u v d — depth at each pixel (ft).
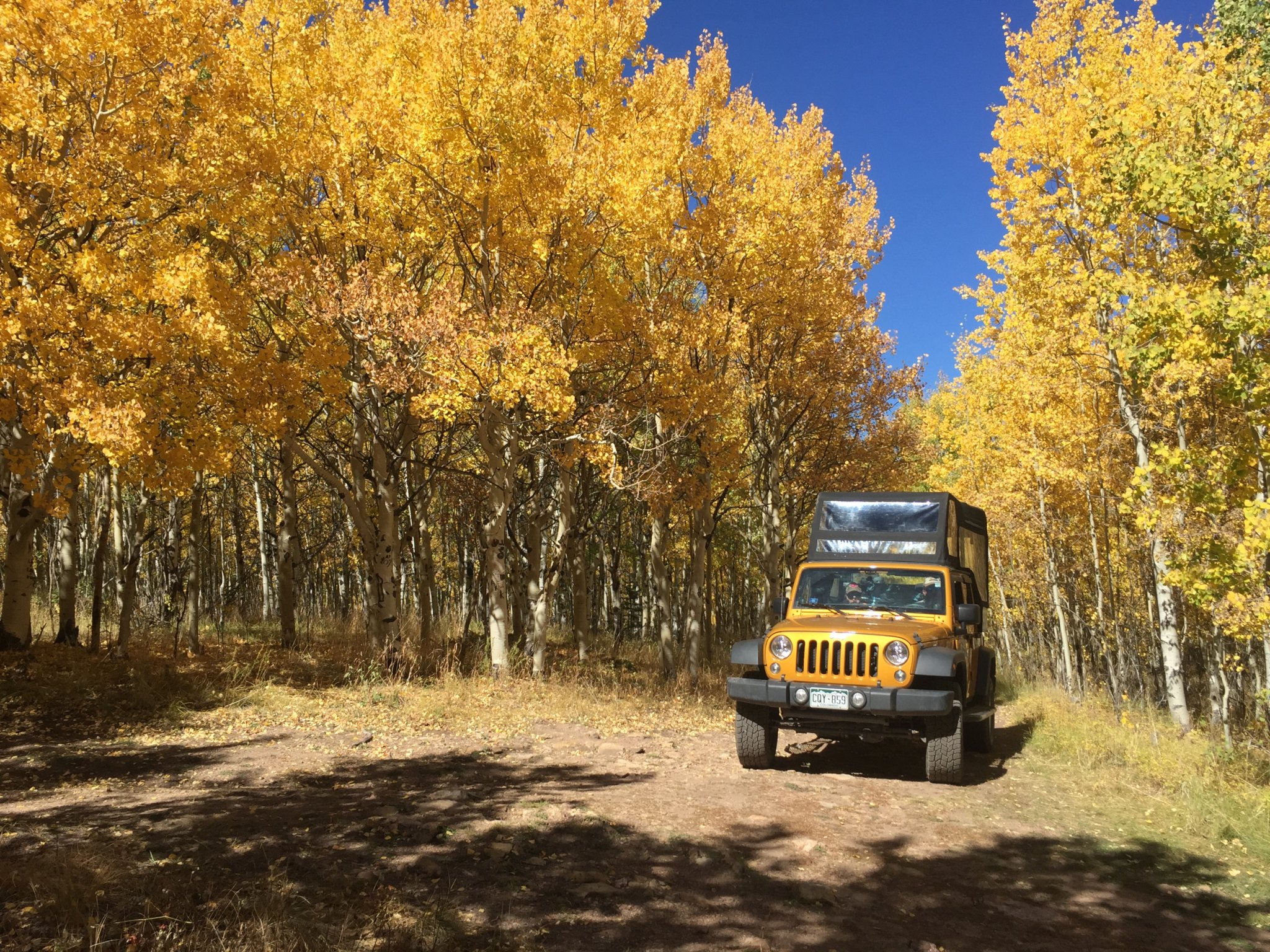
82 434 32.42
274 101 41.86
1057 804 24.89
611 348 48.91
